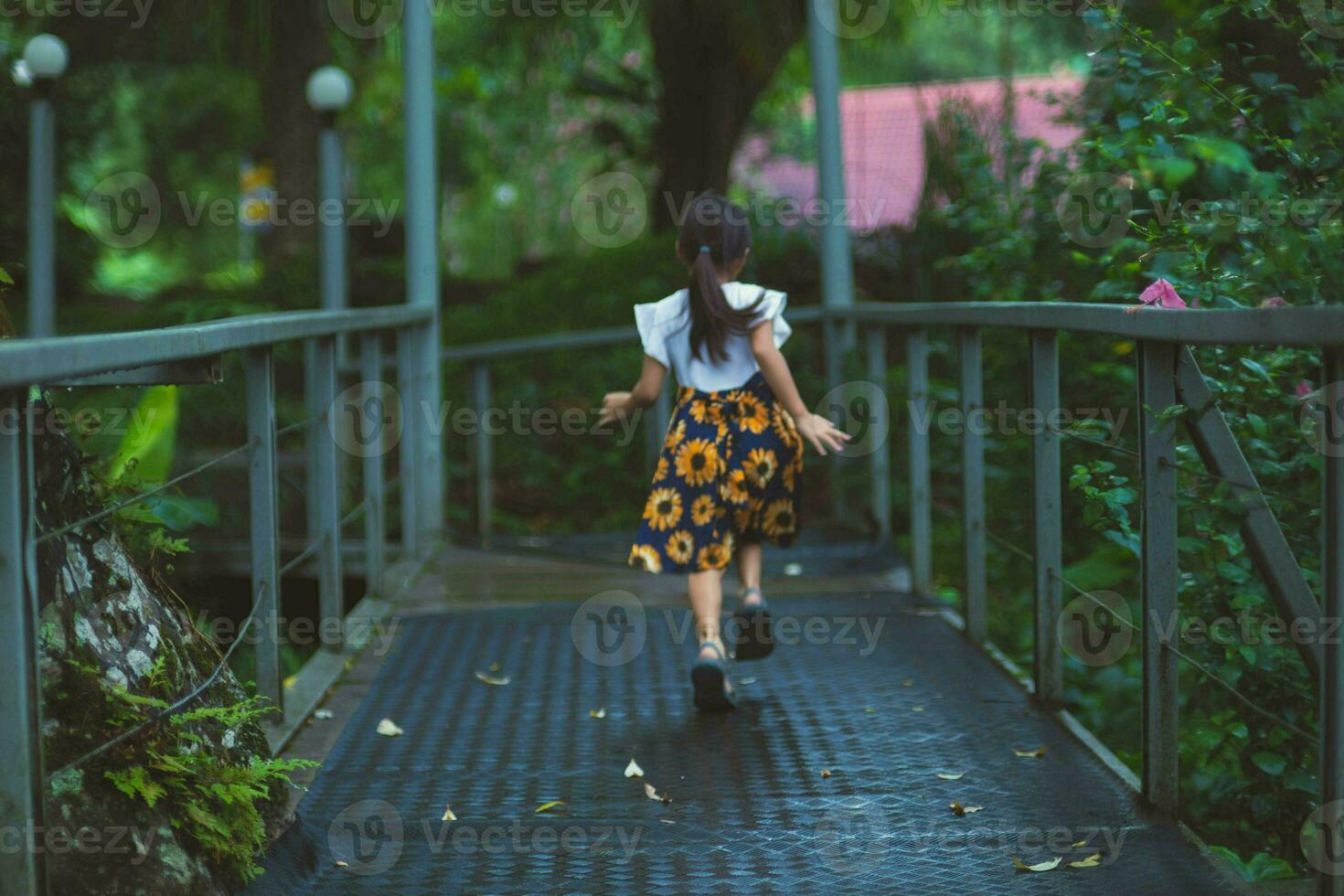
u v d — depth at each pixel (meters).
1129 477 4.63
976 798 4.11
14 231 13.01
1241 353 4.28
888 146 28.03
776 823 3.93
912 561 7.12
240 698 3.77
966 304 5.45
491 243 32.03
